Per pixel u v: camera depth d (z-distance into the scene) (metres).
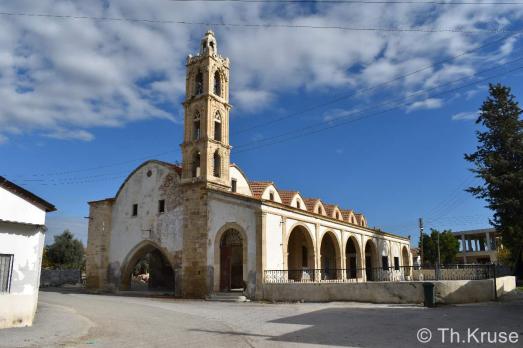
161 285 37.97
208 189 29.09
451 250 62.78
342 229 36.34
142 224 33.00
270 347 10.76
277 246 26.98
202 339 12.11
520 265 39.25
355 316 16.70
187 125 31.88
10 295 13.65
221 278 27.94
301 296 23.94
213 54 32.56
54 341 11.78
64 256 60.81
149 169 33.84
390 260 46.56
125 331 13.64
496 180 25.48
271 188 37.75
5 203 13.66
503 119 27.05
